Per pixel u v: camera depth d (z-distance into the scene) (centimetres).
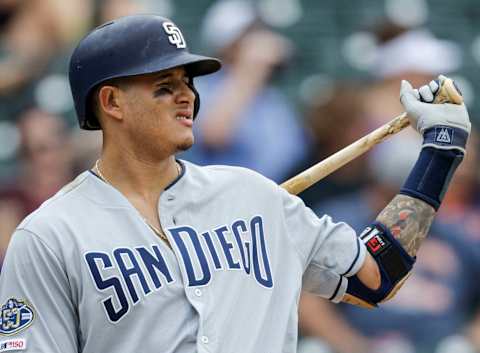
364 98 3156
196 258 1295
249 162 3070
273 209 1370
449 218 2936
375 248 1388
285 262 1359
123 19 1325
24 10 3459
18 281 1281
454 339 2809
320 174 1433
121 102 1312
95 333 1266
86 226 1291
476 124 3416
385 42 3428
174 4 3634
